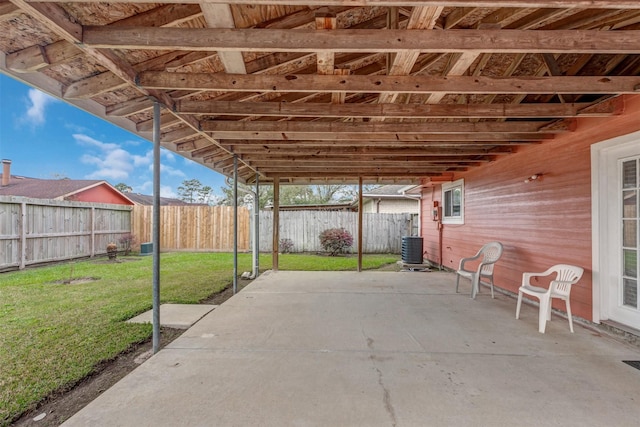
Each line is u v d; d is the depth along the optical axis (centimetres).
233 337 339
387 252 1241
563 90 268
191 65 273
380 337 340
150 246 1100
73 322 385
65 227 906
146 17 207
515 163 521
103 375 271
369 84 262
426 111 324
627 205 338
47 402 230
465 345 318
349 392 233
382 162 613
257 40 204
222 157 589
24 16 193
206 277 691
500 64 368
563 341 328
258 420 201
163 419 202
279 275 720
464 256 720
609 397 226
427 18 194
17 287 571
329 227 1252
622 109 323
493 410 211
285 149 531
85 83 267
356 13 250
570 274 385
